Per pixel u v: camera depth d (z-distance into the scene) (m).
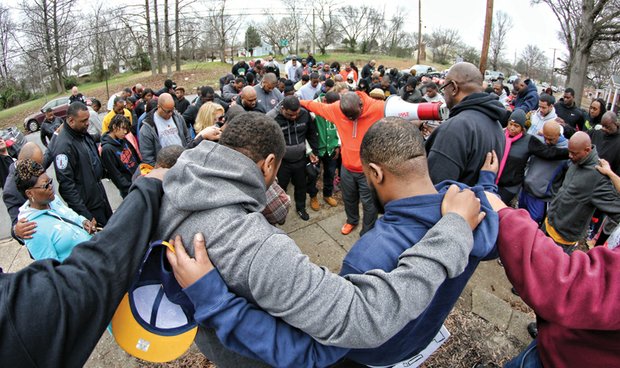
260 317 0.85
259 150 0.98
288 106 3.37
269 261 0.81
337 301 0.79
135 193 0.91
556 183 3.24
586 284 0.82
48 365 0.66
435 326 1.07
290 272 0.80
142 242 0.84
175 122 3.96
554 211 3.01
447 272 0.82
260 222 0.89
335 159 4.25
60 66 25.27
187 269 0.83
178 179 0.91
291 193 4.80
